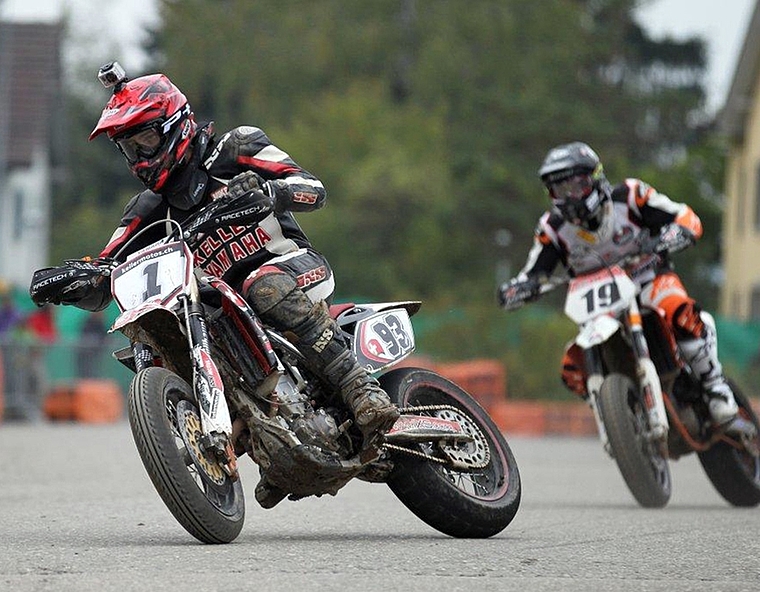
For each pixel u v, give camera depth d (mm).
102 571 19625
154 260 22188
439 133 190500
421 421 24266
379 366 24406
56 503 30906
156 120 22500
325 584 18703
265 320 23062
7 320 77625
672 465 50812
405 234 179375
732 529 26953
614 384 32625
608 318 33062
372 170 179750
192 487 21500
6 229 169625
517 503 25094
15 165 167250
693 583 19328
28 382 77375
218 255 23219
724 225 143375
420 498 24094
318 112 199125
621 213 34094
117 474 39531
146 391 21469
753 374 87625
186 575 19250
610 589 18719
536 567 20766
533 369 87062
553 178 33562
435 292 171625
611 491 38156
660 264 34562
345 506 30844
